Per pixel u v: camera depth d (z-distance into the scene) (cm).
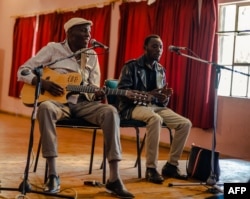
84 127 279
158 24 546
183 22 511
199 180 319
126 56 600
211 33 481
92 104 280
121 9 610
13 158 375
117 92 298
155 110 336
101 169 348
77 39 288
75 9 708
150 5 561
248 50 472
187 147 513
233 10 489
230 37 493
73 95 282
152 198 260
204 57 485
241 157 460
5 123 699
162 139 549
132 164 383
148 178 309
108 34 642
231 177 342
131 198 256
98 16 656
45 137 257
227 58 496
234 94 484
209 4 485
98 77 304
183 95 509
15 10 881
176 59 520
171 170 327
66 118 276
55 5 764
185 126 325
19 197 234
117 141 262
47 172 282
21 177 298
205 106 485
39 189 265
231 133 473
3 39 918
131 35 594
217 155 313
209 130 494
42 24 784
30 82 272
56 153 259
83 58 293
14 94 850
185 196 270
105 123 263
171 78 525
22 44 836
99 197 255
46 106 258
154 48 329
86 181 290
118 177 261
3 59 914
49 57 286
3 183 276
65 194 257
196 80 496
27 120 778
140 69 330
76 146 482
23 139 509
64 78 279
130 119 319
